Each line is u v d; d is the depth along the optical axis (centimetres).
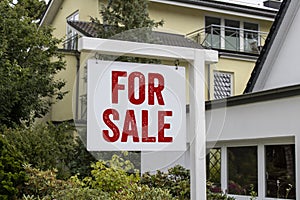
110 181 715
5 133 853
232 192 1127
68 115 1742
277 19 1302
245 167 1101
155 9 2064
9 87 1338
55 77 1853
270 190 1030
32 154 825
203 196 543
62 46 2109
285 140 998
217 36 1953
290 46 1302
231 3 2156
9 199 660
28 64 1489
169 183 848
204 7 2106
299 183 932
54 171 732
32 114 1533
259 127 1037
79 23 1884
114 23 1468
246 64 1991
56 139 940
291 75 1296
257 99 1040
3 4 1480
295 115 950
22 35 1483
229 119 1118
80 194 605
